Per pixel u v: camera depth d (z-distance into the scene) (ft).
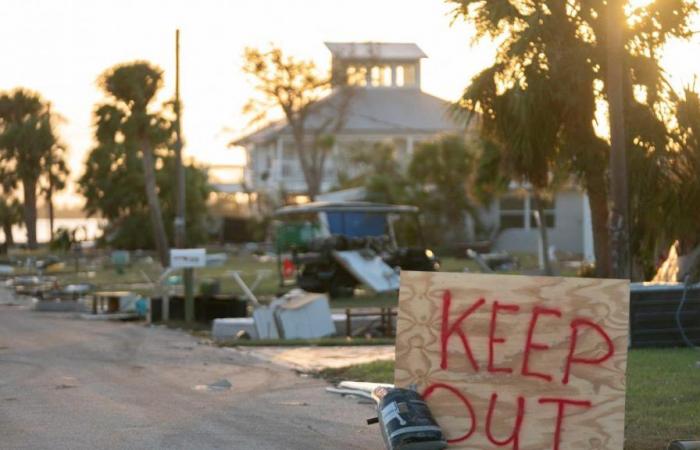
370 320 91.25
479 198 134.92
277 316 86.63
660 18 81.41
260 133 288.51
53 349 76.74
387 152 240.32
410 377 33.14
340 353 72.74
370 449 39.63
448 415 32.65
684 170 82.53
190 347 78.07
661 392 47.73
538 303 32.71
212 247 263.70
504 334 32.73
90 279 177.17
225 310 101.71
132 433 42.86
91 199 263.90
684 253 83.56
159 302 103.65
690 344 66.08
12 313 118.62
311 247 135.44
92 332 91.40
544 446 32.01
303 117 250.98
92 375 61.98
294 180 274.57
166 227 256.73
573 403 32.09
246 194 291.58
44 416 47.11
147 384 57.98
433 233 206.08
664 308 65.82
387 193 209.36
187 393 54.44
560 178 97.09
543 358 32.40
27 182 273.95
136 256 236.22
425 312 33.30
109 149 254.27
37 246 280.10
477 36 84.69
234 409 49.06
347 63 251.60
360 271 129.70
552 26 82.28
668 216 82.33
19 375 61.98
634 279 88.89
